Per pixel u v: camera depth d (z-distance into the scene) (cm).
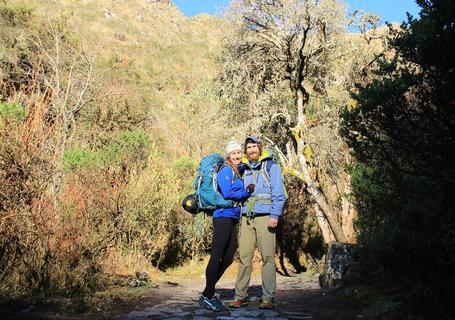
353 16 1712
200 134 2164
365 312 557
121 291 728
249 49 1834
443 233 564
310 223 2022
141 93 3228
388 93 482
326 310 596
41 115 709
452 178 477
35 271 633
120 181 1084
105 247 808
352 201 1013
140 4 8525
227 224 604
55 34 1819
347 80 1688
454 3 443
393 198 743
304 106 1795
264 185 606
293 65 1766
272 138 1906
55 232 676
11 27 2992
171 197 1226
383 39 1598
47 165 693
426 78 486
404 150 505
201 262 1438
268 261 607
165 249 1343
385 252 628
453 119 473
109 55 4928
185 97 2498
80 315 546
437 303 509
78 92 1845
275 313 576
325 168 1783
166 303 650
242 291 621
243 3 1748
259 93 1833
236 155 609
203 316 558
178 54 6900
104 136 1535
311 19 1628
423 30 459
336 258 824
